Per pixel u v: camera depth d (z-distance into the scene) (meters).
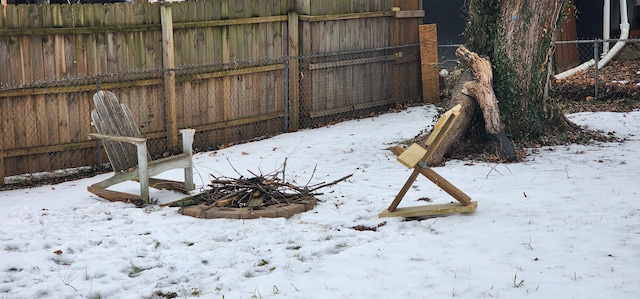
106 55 14.03
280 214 9.85
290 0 16.91
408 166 9.42
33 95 13.16
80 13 13.66
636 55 21.42
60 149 13.56
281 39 16.84
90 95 13.88
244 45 16.12
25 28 13.05
